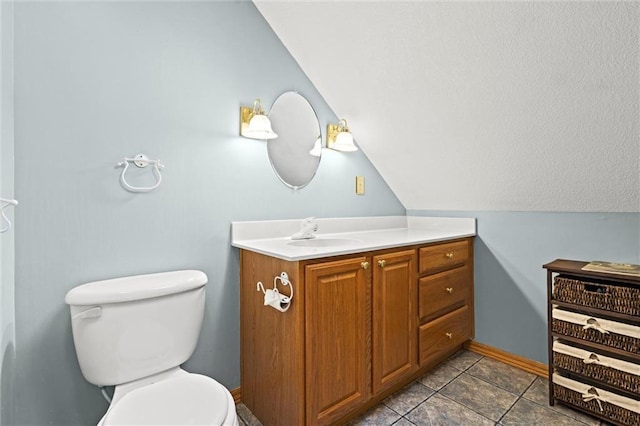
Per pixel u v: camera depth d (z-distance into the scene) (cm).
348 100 203
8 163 110
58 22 122
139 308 120
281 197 187
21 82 115
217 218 162
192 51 154
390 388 173
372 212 239
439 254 194
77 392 129
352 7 154
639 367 136
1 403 103
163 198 146
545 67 132
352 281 147
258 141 178
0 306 101
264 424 151
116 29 134
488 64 143
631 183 152
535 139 160
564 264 169
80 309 112
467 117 170
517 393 174
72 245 126
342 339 142
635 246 163
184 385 110
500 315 212
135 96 139
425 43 151
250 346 161
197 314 135
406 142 207
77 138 126
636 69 117
